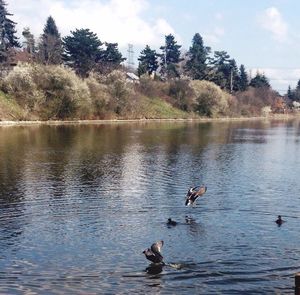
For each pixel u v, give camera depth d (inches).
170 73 7628.0
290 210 1107.9
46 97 4387.3
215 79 7726.4
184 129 3929.6
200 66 7598.4
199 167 1770.4
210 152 2272.4
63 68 4648.1
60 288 673.0
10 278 703.7
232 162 1931.6
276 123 5767.7
